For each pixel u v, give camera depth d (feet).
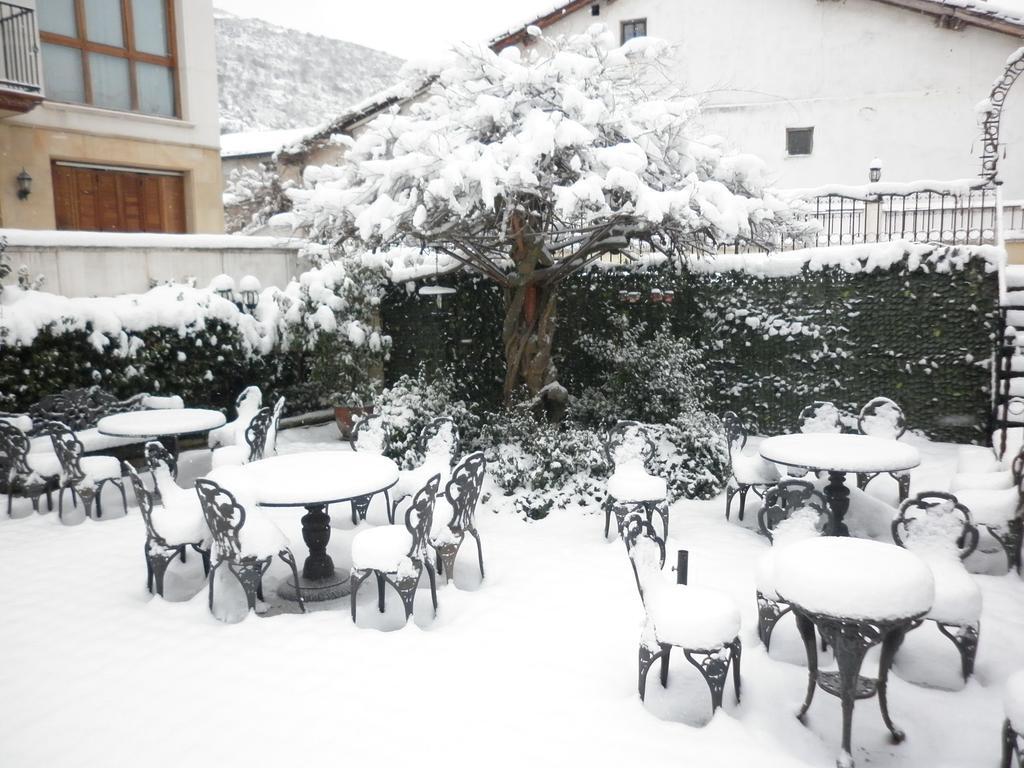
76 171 39.96
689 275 30.60
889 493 21.67
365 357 31.48
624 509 18.25
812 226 26.00
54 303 25.14
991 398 26.23
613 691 11.95
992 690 11.89
